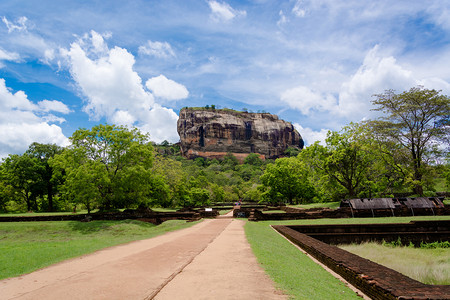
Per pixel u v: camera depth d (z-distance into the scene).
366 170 36.75
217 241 12.66
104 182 31.56
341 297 5.39
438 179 36.50
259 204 68.00
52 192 46.19
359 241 18.58
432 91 31.86
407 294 4.41
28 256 10.08
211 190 85.00
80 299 4.84
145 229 27.75
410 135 33.12
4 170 42.28
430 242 17.88
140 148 35.00
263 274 6.48
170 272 6.77
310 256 10.24
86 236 24.55
